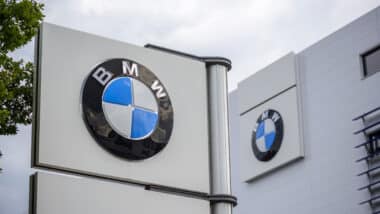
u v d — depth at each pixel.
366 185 29.56
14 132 18.45
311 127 32.22
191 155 13.62
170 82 13.80
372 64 30.55
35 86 12.84
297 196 32.09
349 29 31.44
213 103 14.12
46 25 13.02
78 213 12.52
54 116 12.69
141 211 12.98
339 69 31.53
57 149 12.59
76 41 13.17
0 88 17.17
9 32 17.73
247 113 35.34
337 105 31.31
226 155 13.92
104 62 13.27
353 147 30.33
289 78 33.44
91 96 13.00
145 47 13.84
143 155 13.16
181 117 13.73
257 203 33.94
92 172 12.76
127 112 13.20
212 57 14.30
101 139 12.90
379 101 29.78
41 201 12.32
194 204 13.43
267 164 33.59
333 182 30.75
